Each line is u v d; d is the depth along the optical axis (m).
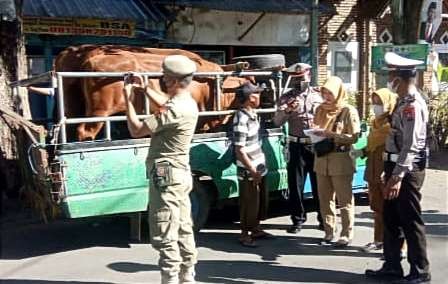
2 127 5.96
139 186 4.78
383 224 4.21
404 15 10.03
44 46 8.95
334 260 4.62
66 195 4.46
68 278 4.24
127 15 9.00
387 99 4.48
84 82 4.84
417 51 8.47
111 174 4.64
